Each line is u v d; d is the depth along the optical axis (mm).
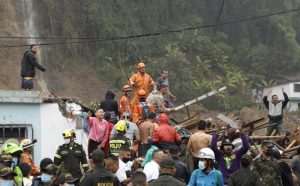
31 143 22953
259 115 110750
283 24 149625
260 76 141750
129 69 124312
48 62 122062
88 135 28953
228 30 150625
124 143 25047
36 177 20391
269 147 21719
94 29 128250
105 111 31359
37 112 31359
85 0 128625
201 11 147125
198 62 134000
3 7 122688
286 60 146625
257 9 151250
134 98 33969
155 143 26688
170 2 140250
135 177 15570
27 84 33188
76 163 24375
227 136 25828
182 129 32062
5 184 18516
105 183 16812
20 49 121125
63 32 126188
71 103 32156
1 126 30672
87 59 126375
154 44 132625
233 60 145875
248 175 19922
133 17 132000
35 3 125875
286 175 21906
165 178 16734
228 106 122250
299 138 32156
